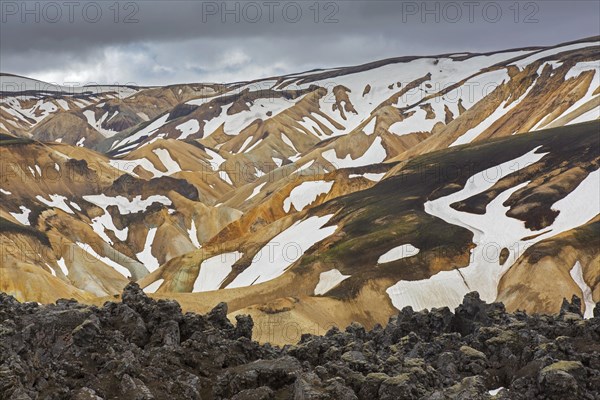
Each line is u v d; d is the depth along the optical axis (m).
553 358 37.97
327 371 36.34
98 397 31.52
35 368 32.59
